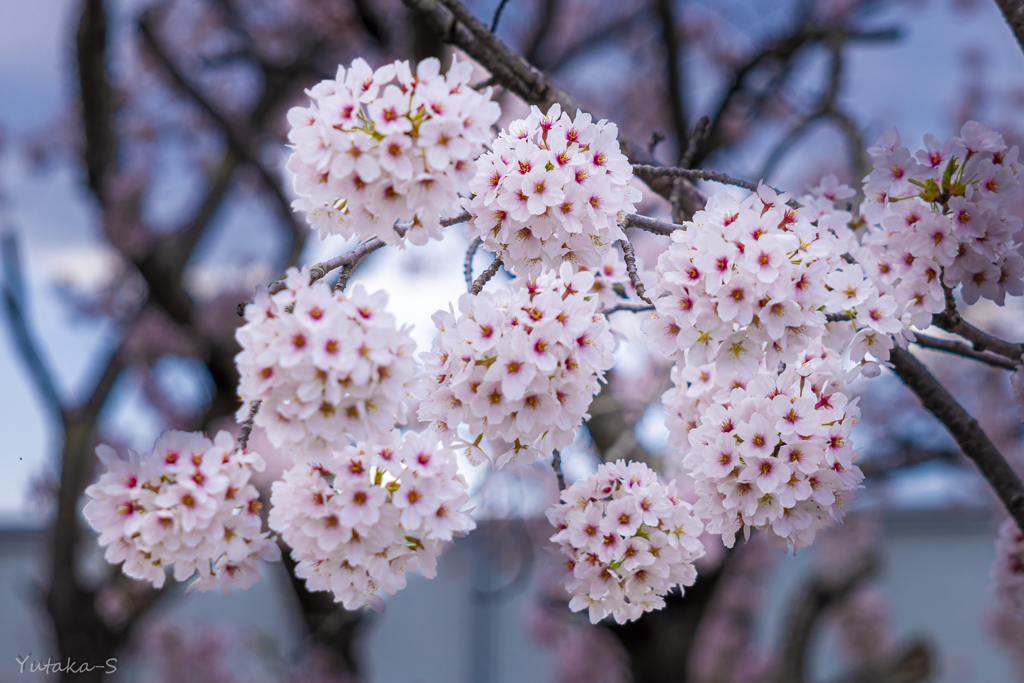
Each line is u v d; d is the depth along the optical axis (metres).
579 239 1.50
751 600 9.34
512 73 2.03
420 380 1.43
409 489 1.37
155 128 8.27
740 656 9.32
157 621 8.41
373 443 1.28
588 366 1.41
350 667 7.53
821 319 1.36
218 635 8.70
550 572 1.60
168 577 6.16
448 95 1.29
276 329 1.21
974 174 1.68
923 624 10.82
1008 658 9.57
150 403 8.07
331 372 1.17
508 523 5.38
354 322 1.22
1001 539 2.16
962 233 1.64
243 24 7.75
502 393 1.36
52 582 6.07
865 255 1.83
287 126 7.77
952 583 10.95
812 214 1.45
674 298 1.40
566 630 7.55
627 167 1.50
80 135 7.00
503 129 1.51
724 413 1.49
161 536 1.30
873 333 1.60
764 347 1.40
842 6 7.10
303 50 7.30
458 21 2.03
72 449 6.36
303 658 7.46
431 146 1.26
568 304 1.38
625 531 1.52
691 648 4.84
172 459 1.36
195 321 6.66
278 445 1.24
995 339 1.88
